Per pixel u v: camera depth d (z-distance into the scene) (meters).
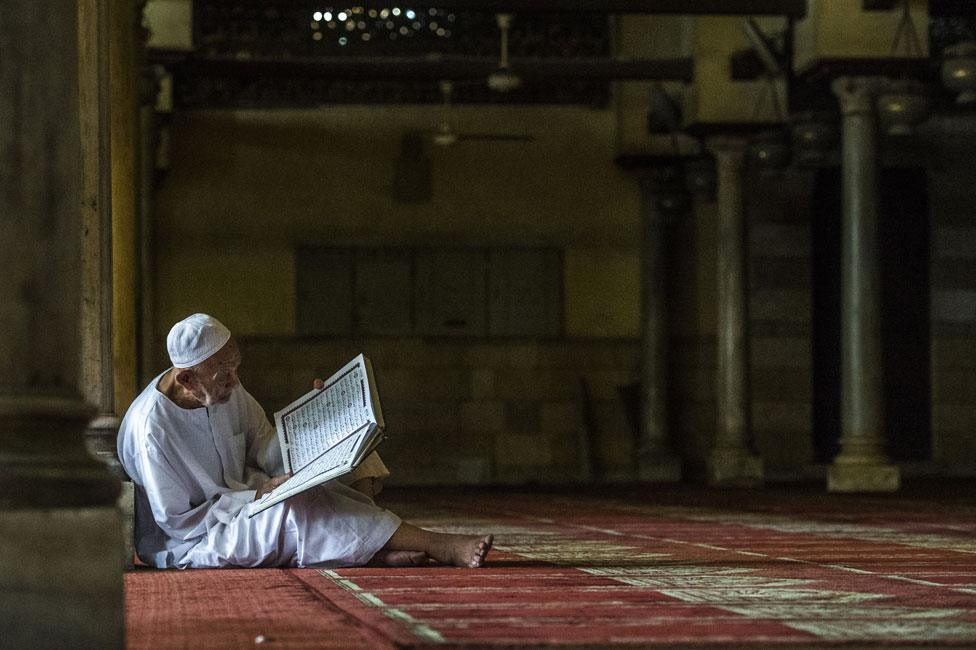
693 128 20.06
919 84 17.28
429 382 22.75
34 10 3.86
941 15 19.33
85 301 7.65
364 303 22.73
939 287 22.72
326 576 6.20
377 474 6.92
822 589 5.79
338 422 6.39
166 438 6.64
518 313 23.03
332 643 4.16
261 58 20.45
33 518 3.72
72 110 3.92
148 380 20.12
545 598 5.36
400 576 6.19
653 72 20.27
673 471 22.45
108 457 7.45
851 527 10.77
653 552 8.03
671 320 22.95
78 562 3.77
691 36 20.14
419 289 22.84
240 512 6.62
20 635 3.68
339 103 22.73
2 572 3.68
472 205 23.00
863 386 17.52
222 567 6.67
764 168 20.36
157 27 18.05
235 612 4.94
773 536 9.69
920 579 6.29
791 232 22.75
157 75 18.22
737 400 20.16
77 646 3.75
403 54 21.72
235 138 22.52
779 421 22.62
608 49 21.95
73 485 3.79
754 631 4.46
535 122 23.12
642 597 5.42
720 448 20.19
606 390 23.02
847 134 17.44
